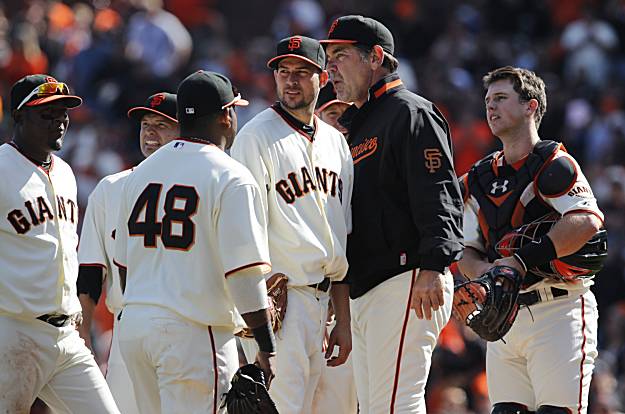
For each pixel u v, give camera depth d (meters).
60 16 70.88
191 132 20.72
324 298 22.77
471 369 43.50
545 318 23.45
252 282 19.86
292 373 22.16
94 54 64.94
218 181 20.06
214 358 20.17
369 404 23.16
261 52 71.12
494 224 23.78
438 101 65.12
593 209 22.88
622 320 48.09
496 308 22.47
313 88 22.59
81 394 23.06
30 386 22.39
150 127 25.77
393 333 22.70
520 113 23.56
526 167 23.50
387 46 23.34
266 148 22.27
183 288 20.02
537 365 23.48
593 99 65.31
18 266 22.08
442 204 22.12
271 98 66.62
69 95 22.48
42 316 22.31
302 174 22.36
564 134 63.66
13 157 22.34
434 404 42.56
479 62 68.00
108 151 60.44
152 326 19.95
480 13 73.38
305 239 22.14
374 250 22.94
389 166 22.73
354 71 23.23
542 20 72.88
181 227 20.09
